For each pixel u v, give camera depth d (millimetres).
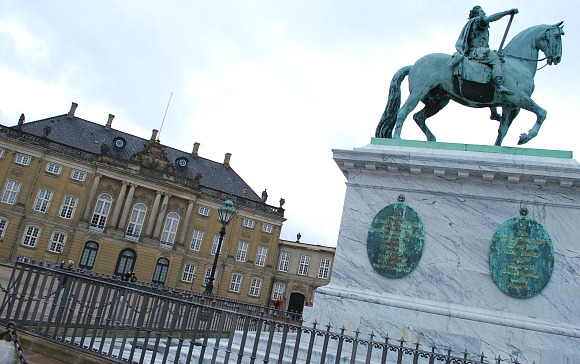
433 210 6996
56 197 41094
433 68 7848
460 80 7676
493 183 6855
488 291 6508
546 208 6582
